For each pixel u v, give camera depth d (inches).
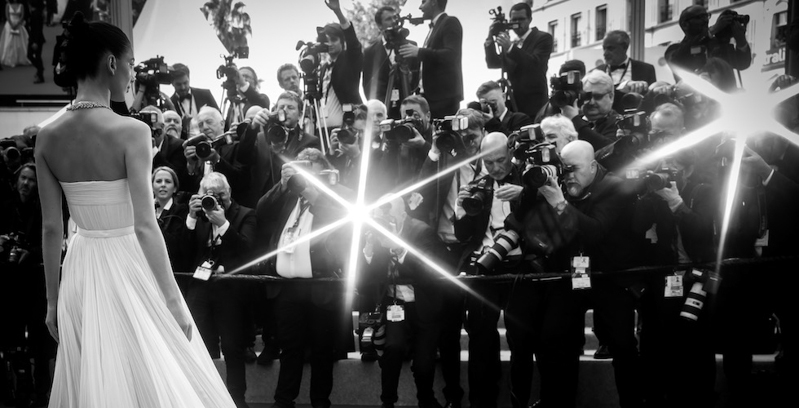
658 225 250.4
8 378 304.3
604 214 243.0
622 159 257.4
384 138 289.9
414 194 279.3
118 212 156.5
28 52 506.6
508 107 330.3
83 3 502.0
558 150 258.7
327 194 268.1
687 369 249.9
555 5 434.3
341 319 276.4
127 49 159.3
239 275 271.4
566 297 247.4
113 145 153.6
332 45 350.9
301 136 309.0
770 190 247.0
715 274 243.4
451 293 263.3
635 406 248.1
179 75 397.7
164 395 152.3
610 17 418.0
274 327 293.9
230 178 303.4
